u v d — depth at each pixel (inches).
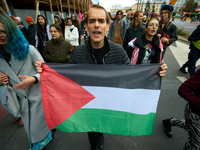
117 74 45.1
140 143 69.8
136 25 127.8
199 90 41.4
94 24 39.0
